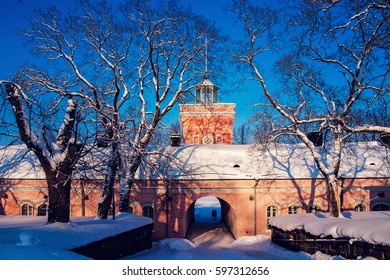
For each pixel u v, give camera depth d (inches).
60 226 569.9
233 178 1127.0
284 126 935.7
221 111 1696.6
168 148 1282.0
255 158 1195.9
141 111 1024.2
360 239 529.0
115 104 900.0
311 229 724.7
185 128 1707.7
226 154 1258.0
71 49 987.3
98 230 622.2
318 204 1126.4
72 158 611.5
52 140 657.6
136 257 758.5
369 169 1167.0
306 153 1237.1
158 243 1038.4
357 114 824.3
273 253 877.8
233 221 1184.2
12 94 595.2
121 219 842.2
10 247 374.3
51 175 610.5
